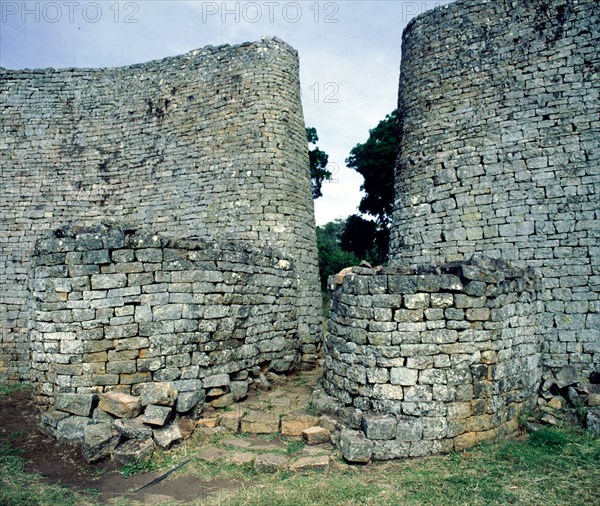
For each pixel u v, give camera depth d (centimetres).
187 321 772
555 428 709
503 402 690
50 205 1373
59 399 695
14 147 1413
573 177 927
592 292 878
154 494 543
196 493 544
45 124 1431
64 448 651
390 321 668
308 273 1225
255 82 1273
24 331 1277
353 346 699
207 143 1297
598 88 930
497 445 650
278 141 1239
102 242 734
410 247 1101
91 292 728
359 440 619
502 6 1062
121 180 1378
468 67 1083
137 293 742
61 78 1464
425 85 1144
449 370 650
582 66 952
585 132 929
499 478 556
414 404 643
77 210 1373
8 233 1346
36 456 636
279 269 1027
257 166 1220
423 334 657
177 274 775
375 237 2927
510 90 1019
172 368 750
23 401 852
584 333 870
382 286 678
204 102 1329
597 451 630
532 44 1010
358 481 559
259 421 721
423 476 565
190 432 700
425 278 667
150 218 1319
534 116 984
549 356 882
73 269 731
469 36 1095
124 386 720
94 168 1400
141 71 1436
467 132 1057
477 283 673
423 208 1092
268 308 974
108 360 720
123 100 1429
